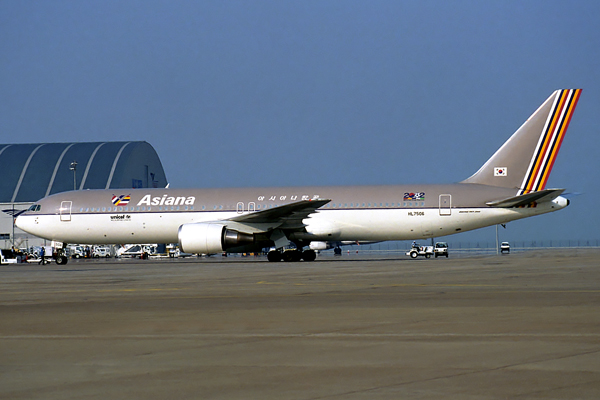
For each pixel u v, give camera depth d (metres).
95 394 18.88
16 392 19.22
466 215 123.75
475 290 50.38
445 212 124.00
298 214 122.38
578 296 44.19
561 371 20.69
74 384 20.12
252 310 38.88
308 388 19.16
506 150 125.31
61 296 52.56
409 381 19.75
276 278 72.12
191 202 132.25
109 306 43.19
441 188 126.00
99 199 135.88
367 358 23.34
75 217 135.38
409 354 23.92
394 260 139.25
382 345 25.89
